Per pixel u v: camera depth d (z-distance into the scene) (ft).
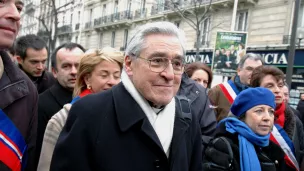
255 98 7.25
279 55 39.65
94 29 89.15
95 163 4.59
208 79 12.36
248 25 45.42
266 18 42.73
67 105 6.31
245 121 7.43
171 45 4.64
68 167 4.58
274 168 6.99
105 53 6.95
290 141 8.77
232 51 27.89
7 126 4.75
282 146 8.29
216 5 49.57
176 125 5.03
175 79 4.85
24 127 5.04
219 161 6.72
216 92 11.23
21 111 5.00
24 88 5.08
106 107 4.86
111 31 82.79
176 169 4.78
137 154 4.59
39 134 8.09
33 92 5.41
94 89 6.95
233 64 27.96
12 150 4.76
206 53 49.90
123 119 4.66
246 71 10.73
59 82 8.73
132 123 4.63
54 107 8.39
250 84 9.59
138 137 4.68
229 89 11.01
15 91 4.92
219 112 10.89
